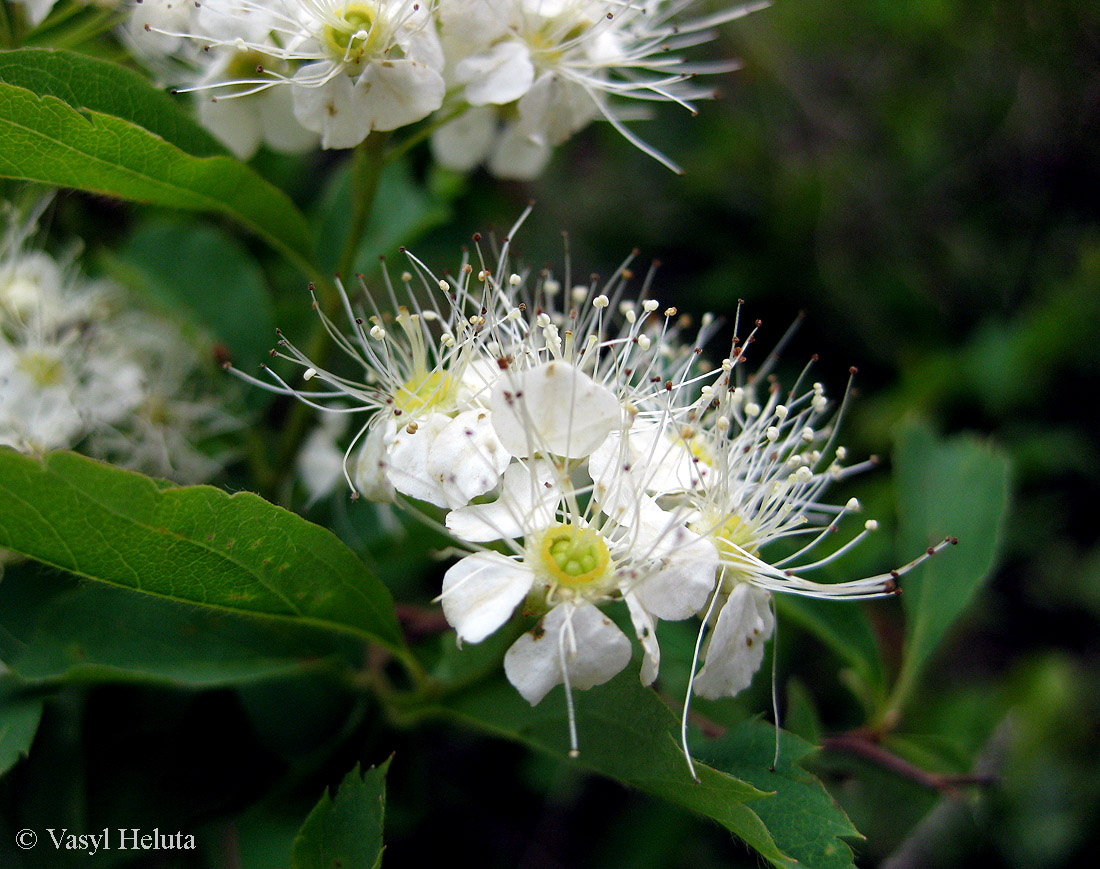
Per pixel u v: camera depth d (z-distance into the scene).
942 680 0.12
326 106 0.06
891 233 0.14
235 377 0.07
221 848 0.06
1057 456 0.12
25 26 0.06
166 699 0.06
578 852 0.09
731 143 0.13
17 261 0.07
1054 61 0.15
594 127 0.13
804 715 0.06
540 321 0.06
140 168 0.06
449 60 0.06
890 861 0.08
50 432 0.06
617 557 0.05
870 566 0.08
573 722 0.05
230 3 0.06
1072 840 0.10
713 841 0.08
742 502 0.06
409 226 0.07
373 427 0.06
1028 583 0.13
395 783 0.06
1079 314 0.12
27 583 0.06
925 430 0.07
